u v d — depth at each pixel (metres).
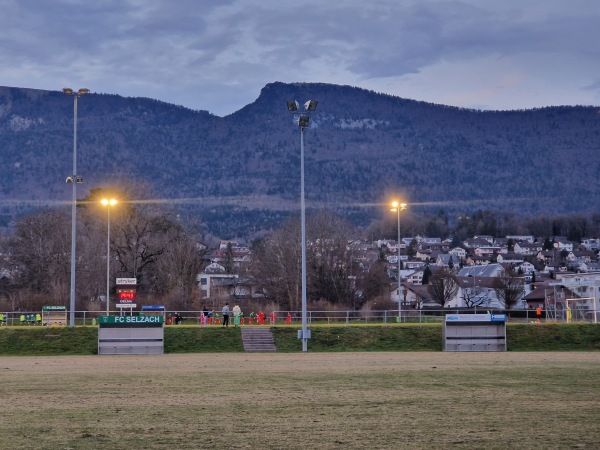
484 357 59.69
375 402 30.59
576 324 75.44
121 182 143.38
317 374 43.53
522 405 29.34
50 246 144.38
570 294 147.00
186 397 32.81
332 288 137.50
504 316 70.19
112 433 24.03
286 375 42.97
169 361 56.94
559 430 23.75
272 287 141.00
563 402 30.12
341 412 27.95
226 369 47.97
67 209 164.25
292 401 31.16
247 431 24.12
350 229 174.62
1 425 25.66
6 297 139.25
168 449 21.47
